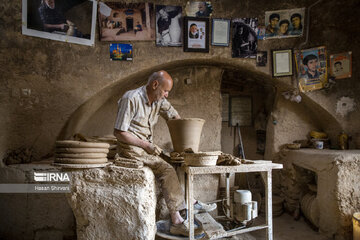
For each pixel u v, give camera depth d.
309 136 3.73
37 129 2.78
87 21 2.89
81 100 2.92
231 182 3.35
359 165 2.58
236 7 3.23
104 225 1.88
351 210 2.55
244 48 3.26
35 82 2.75
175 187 2.22
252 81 4.25
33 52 2.74
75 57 2.89
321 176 2.81
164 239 2.59
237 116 4.31
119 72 3.01
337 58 3.34
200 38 3.16
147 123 2.37
